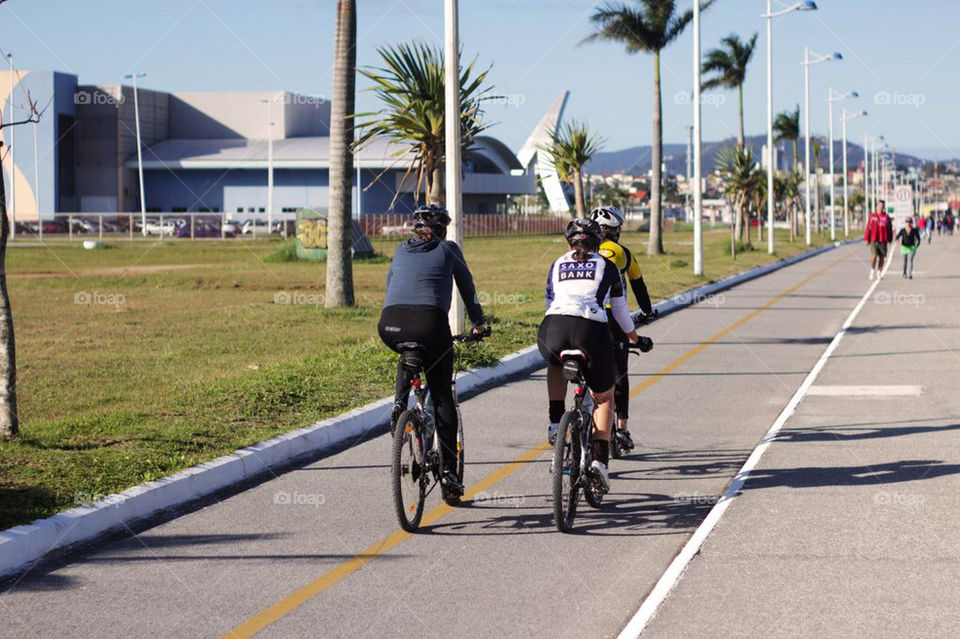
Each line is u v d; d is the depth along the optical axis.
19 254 70.56
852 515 9.80
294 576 8.24
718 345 23.73
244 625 7.23
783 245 89.25
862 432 13.77
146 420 13.27
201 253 72.88
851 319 28.97
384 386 16.05
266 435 12.53
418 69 24.94
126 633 7.08
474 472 11.78
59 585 8.01
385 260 61.12
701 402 16.45
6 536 8.48
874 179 171.62
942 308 31.73
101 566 8.46
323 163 139.88
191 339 23.83
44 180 138.00
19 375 18.23
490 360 18.94
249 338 24.00
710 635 6.90
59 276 47.25
